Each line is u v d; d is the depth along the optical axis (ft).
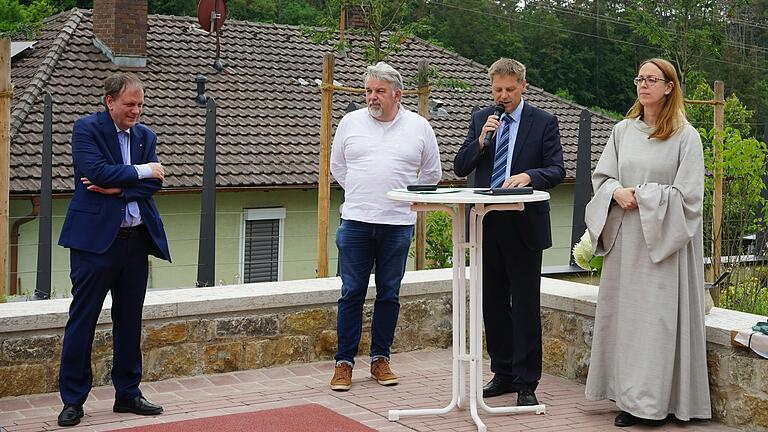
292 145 52.80
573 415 18.06
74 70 53.62
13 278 43.80
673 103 17.20
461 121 59.67
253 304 20.86
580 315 20.51
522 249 18.25
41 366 18.93
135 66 55.72
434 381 20.35
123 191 16.96
